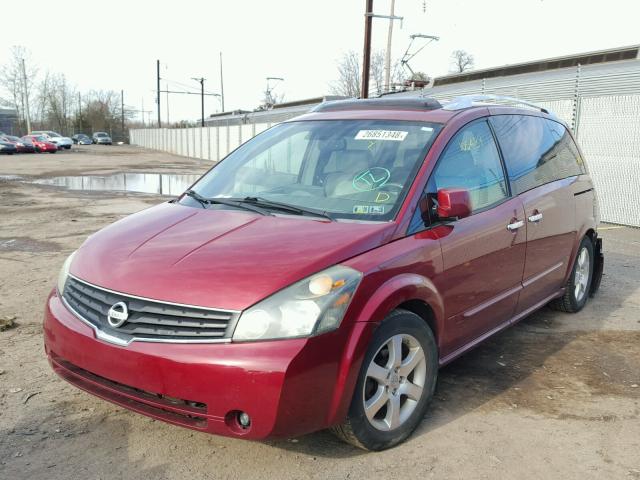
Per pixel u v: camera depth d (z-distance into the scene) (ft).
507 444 10.96
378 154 12.64
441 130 12.74
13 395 12.30
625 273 24.27
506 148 14.58
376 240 10.48
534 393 13.12
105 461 10.07
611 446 10.98
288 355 8.82
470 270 12.26
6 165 106.83
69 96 318.45
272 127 15.81
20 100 266.57
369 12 63.16
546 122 17.40
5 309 18.04
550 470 10.16
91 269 10.69
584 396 13.03
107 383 9.89
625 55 41.93
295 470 9.93
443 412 12.15
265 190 13.03
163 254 10.44
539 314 18.79
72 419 11.41
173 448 10.51
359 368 9.57
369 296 9.77
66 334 10.19
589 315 18.75
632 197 37.70
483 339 13.47
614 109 38.81
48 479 9.53
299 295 9.21
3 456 10.11
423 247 11.03
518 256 14.10
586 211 18.25
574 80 42.11
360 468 10.04
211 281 9.48
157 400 9.38
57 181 73.36
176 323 9.27
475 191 12.98
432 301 11.18
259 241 10.42
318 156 13.32
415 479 9.78
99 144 272.10
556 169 16.97
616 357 15.31
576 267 18.47
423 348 11.01
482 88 52.80
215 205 12.62
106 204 47.29
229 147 134.31
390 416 10.50
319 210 11.73
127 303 9.70
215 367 8.84
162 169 102.22
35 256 25.95
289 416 8.93
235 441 10.78
